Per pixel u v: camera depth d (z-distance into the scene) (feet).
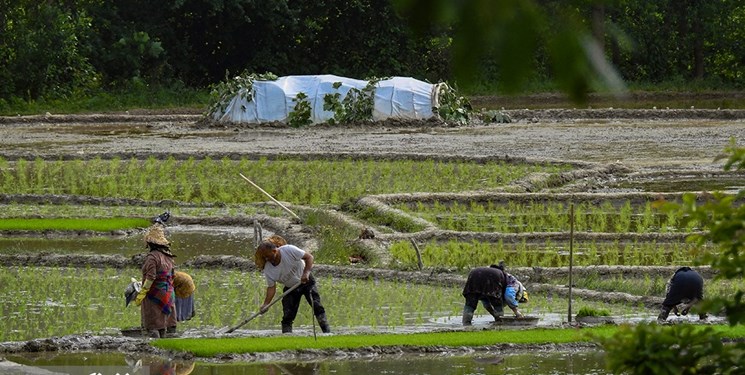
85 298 139.74
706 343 38.06
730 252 41.65
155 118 429.38
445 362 103.65
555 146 323.16
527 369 99.81
